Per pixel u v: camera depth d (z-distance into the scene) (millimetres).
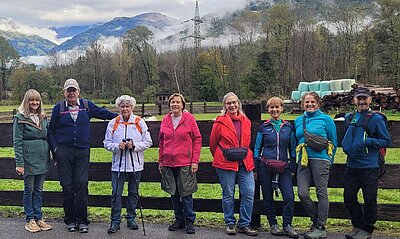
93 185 8938
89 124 5605
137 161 5434
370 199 4848
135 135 5391
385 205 5277
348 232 5273
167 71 73125
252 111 5637
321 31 60594
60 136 5434
